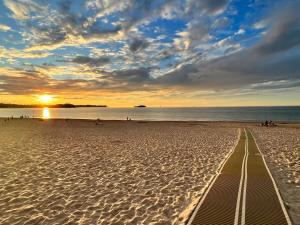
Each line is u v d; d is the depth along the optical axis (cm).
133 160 1254
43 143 1867
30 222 576
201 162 1199
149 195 752
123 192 780
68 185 852
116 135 2414
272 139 2067
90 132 2723
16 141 1992
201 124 4141
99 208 654
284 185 829
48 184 864
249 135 2402
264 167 1060
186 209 642
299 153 1413
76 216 606
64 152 1482
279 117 7712
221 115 9731
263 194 721
